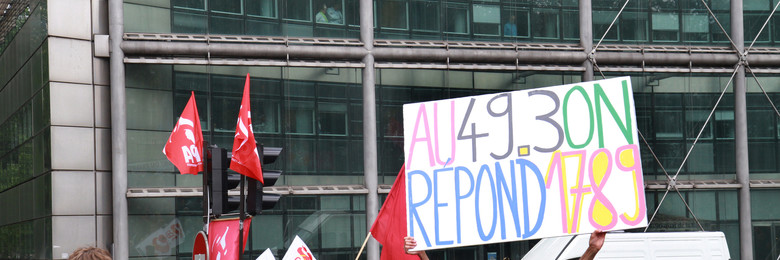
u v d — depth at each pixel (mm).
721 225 19734
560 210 5516
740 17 20094
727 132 19969
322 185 17891
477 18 18938
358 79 18281
